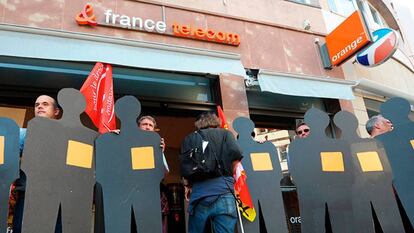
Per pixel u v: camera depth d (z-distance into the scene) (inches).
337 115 118.8
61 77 164.2
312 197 107.0
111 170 92.7
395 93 271.3
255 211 103.8
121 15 182.4
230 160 96.3
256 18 229.0
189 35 194.9
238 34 213.2
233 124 113.4
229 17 214.5
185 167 96.0
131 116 100.0
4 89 150.7
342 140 115.3
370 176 111.9
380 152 115.3
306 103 227.3
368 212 108.1
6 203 79.8
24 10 162.1
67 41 148.0
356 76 246.5
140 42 159.8
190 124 240.7
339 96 203.6
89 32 171.5
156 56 160.9
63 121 90.7
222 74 195.2
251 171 108.1
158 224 92.5
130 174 94.3
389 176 112.6
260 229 107.8
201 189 93.7
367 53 231.6
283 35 229.9
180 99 184.9
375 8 382.0
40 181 83.0
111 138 95.4
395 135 117.6
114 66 173.5
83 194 88.0
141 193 93.7
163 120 229.9
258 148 112.0
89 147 92.8
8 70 155.4
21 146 95.3
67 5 172.2
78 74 168.1
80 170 89.3
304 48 233.8
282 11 244.2
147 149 98.0
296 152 111.2
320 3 272.2
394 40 219.0
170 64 160.9
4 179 81.2
